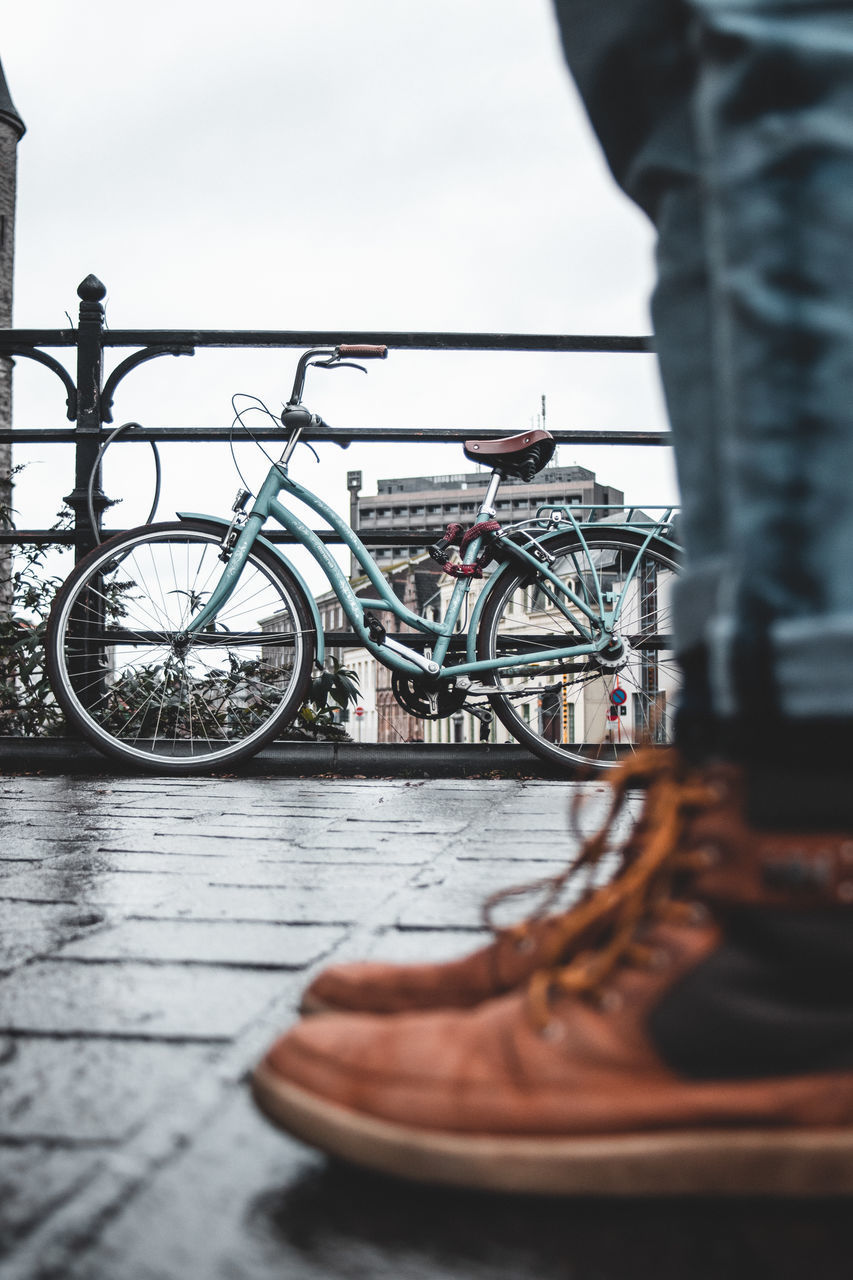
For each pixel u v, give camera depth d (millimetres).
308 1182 744
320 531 4148
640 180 926
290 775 4133
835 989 720
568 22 930
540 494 53406
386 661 3949
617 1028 739
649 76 881
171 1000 1157
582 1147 708
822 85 747
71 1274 617
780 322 747
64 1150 785
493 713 4230
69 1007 1130
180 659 4039
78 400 4367
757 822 735
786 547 750
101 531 4348
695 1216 707
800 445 748
